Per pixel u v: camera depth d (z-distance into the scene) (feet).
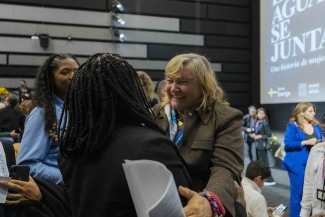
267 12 28.27
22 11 26.16
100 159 2.41
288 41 25.30
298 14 23.99
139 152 2.25
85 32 28.04
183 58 3.90
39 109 4.94
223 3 32.07
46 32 26.89
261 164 9.49
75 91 2.72
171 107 4.43
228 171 3.37
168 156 2.33
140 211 1.95
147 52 29.94
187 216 2.42
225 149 3.55
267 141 21.74
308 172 9.80
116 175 2.26
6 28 25.94
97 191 2.36
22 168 4.10
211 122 3.73
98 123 2.52
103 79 2.61
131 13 29.50
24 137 4.79
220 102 3.94
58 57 5.39
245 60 32.73
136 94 2.78
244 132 23.32
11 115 15.03
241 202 3.33
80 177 2.59
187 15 31.09
